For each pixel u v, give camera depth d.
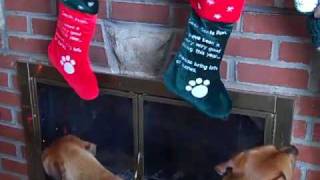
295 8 1.38
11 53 1.86
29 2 1.76
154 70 1.66
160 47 1.63
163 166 1.80
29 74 1.85
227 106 1.52
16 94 1.92
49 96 1.87
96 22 1.64
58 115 1.89
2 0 1.79
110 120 1.81
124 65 1.70
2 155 2.05
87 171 1.62
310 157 1.59
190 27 1.44
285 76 1.52
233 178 1.48
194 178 1.78
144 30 1.63
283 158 1.47
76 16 1.55
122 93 1.73
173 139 1.75
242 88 1.58
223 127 1.66
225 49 1.53
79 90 1.66
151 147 1.78
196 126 1.70
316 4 1.28
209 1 1.37
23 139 1.98
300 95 1.53
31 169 2.01
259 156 1.48
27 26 1.79
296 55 1.49
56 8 1.73
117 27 1.66
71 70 1.64
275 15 1.47
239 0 1.38
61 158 1.64
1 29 1.83
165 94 1.67
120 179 1.61
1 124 2.00
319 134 1.55
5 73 1.90
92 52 1.72
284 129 1.57
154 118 1.73
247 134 1.63
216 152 1.71
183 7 1.56
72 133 1.90
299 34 1.47
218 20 1.40
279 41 1.49
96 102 1.80
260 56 1.53
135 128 1.77
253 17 1.50
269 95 1.55
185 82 1.49
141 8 1.61
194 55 1.46
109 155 1.87
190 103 1.54
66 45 1.62
